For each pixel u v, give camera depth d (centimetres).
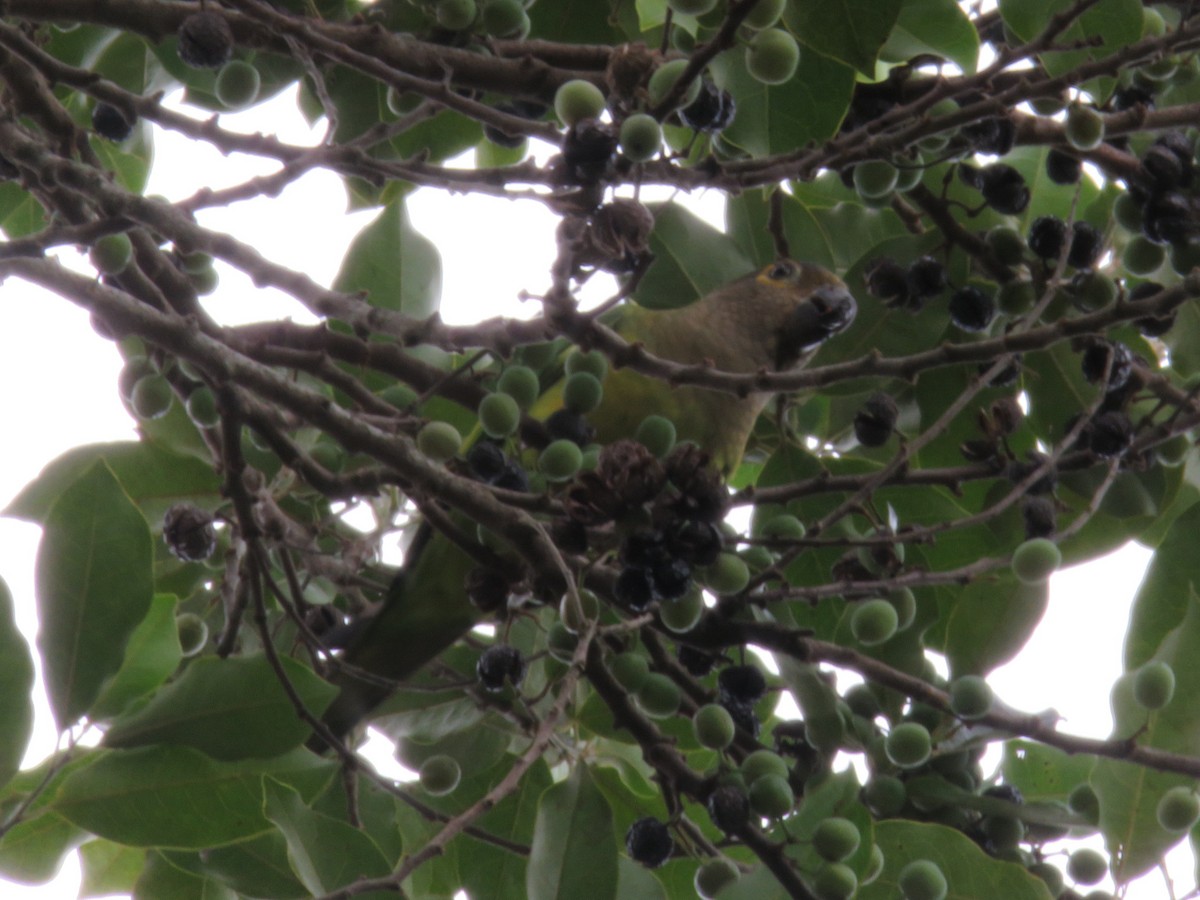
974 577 605
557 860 544
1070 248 674
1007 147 696
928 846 640
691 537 550
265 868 613
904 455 619
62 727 546
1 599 546
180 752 573
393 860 693
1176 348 776
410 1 694
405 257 794
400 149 782
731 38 520
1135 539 785
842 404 829
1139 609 645
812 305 734
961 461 786
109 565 553
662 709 660
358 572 748
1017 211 727
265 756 571
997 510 592
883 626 641
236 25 644
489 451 626
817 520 752
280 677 578
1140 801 608
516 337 551
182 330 544
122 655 550
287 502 788
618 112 557
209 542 679
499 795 523
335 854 555
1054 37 596
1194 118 668
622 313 827
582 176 523
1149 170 693
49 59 592
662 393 755
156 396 669
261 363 648
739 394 529
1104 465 727
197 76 750
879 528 642
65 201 607
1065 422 751
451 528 637
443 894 736
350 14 802
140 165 855
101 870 754
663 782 656
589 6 757
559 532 577
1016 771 782
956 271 767
